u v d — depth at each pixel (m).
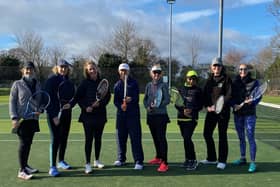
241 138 7.89
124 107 7.47
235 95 7.57
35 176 6.99
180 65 43.12
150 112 7.51
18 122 6.68
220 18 15.96
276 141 10.88
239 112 7.65
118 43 62.62
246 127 7.57
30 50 58.88
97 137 7.55
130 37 62.53
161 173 7.24
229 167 7.71
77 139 11.08
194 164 7.47
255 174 7.16
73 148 9.66
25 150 6.82
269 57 51.94
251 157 7.46
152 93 7.53
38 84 6.95
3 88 44.56
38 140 10.84
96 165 7.68
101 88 7.19
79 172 7.30
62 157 7.58
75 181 6.67
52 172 6.98
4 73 44.69
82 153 9.04
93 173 7.23
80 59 56.28
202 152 9.20
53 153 7.05
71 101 7.19
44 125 14.69
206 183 6.56
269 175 7.09
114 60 58.19
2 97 37.66
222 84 7.39
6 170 7.39
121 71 7.54
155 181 6.68
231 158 8.57
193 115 7.50
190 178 6.88
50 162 7.54
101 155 8.82
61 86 7.06
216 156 8.16
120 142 7.84
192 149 7.49
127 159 8.41
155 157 8.41
